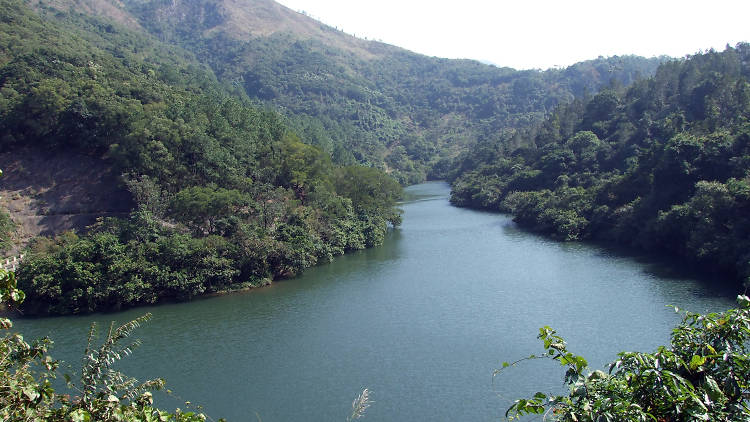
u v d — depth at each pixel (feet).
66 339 160.66
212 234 233.55
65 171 269.64
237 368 138.82
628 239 262.88
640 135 361.51
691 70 407.03
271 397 122.83
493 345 145.48
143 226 215.72
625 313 162.50
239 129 321.52
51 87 267.59
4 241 225.76
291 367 138.51
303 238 240.73
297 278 230.68
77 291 186.60
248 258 218.59
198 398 123.13
